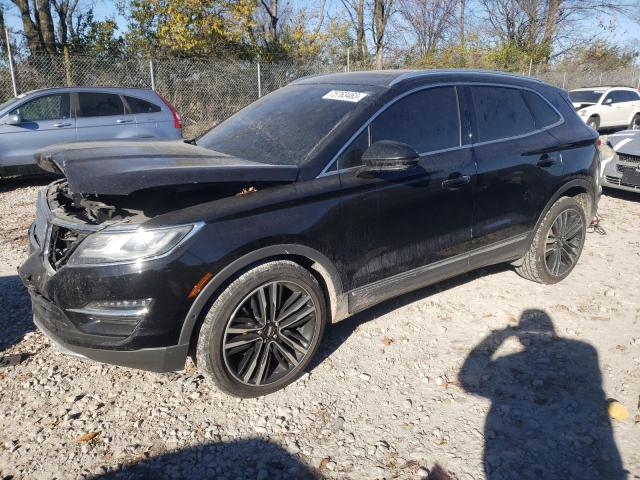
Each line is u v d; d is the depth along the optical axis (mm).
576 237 4523
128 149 3150
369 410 2875
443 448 2586
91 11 16594
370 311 4004
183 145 3615
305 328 3066
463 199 3594
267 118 3672
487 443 2615
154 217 2557
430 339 3604
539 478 2391
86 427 2746
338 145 3092
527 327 3748
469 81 3795
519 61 23312
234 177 2723
